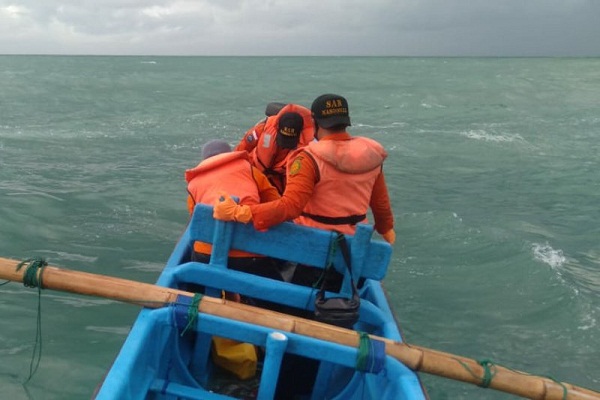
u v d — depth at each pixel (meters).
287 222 3.33
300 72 51.62
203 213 3.36
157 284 3.30
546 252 7.79
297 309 3.74
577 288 6.74
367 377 3.37
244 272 3.51
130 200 9.30
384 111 25.44
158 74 45.19
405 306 6.25
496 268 7.23
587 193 11.45
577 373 5.20
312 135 4.42
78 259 6.76
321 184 3.30
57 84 32.81
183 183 10.63
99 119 20.03
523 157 15.23
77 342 5.00
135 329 2.91
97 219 8.24
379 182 3.55
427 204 10.42
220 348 3.79
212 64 72.00
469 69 58.44
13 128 17.09
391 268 7.16
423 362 2.91
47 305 5.58
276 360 2.86
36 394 4.30
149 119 20.41
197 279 3.43
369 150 3.36
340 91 34.03
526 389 2.87
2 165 11.59
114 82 35.28
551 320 6.06
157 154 13.79
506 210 10.18
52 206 8.66
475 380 2.90
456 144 16.92
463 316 6.10
